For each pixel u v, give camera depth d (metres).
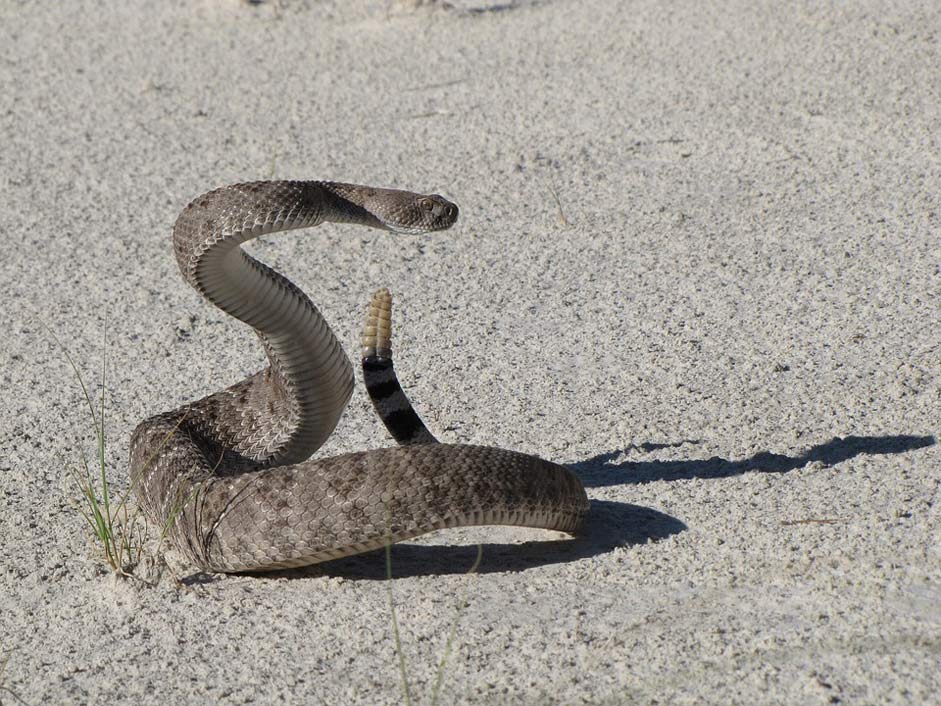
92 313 10.42
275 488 6.08
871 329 9.11
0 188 13.50
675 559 6.21
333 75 17.45
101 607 6.12
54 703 5.36
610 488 7.09
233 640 5.76
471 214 12.28
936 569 5.87
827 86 15.34
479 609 5.87
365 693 5.27
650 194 12.48
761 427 7.71
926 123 13.75
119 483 7.50
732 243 11.14
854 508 6.55
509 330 9.69
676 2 20.08
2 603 6.21
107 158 14.40
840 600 5.68
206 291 6.33
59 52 19.23
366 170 13.56
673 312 9.79
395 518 5.90
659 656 5.36
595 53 17.69
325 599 6.08
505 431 7.96
